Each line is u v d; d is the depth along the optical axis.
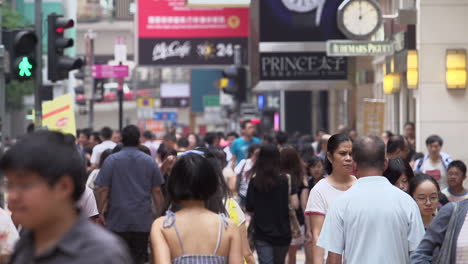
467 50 46.94
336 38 56.56
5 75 29.23
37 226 7.23
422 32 47.12
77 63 32.28
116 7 117.50
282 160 26.56
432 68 47.19
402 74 52.78
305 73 56.66
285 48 56.66
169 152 30.75
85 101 98.62
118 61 73.69
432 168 32.34
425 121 47.22
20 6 95.00
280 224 24.31
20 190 7.15
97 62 86.00
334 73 56.75
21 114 101.94
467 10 47.03
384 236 14.47
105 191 25.69
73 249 7.10
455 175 24.81
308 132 95.75
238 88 66.06
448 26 47.09
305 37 56.66
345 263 14.70
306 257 27.25
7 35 29.19
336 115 84.88
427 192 17.67
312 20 56.62
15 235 14.37
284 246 24.39
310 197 18.06
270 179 24.05
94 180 27.31
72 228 7.23
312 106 95.50
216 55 75.19
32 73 29.44
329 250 14.76
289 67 56.69
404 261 14.54
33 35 29.44
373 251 14.47
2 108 29.36
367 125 50.12
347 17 49.25
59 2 97.56
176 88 155.75
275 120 98.44
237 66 66.06
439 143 32.22
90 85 81.56
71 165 7.28
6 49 29.16
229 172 36.47
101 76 65.69
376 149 14.77
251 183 24.34
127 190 25.62
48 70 32.06
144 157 25.88
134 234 25.88
